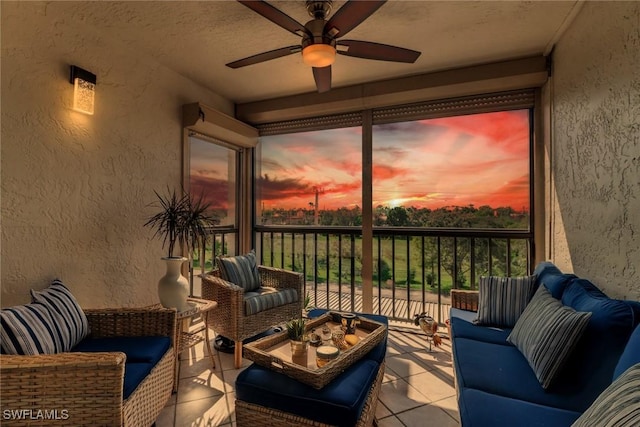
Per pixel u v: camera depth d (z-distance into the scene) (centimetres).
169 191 290
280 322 275
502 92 294
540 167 281
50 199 201
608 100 171
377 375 161
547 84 270
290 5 204
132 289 255
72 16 212
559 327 140
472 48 259
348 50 203
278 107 364
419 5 204
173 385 203
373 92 323
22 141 187
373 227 341
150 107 273
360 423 130
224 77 313
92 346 170
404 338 299
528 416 113
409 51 203
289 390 135
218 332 254
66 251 210
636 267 147
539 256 280
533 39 245
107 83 237
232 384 215
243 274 282
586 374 129
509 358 159
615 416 72
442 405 194
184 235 255
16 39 184
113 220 241
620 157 160
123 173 249
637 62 146
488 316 212
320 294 382
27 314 148
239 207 390
